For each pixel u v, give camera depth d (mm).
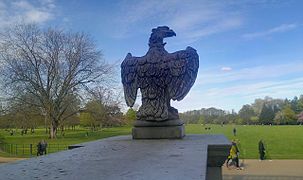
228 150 7227
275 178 18406
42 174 4062
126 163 4770
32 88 46344
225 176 19328
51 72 46875
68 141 42406
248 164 24109
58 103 47812
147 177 3666
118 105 51219
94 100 49250
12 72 45531
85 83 48219
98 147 7445
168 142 8141
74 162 5074
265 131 72125
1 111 46531
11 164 5043
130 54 10492
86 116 63562
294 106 121875
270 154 30422
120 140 9367
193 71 9672
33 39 46125
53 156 5980
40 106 47375
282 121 123438
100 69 48469
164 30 10148
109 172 4070
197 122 141625
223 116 140750
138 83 9922
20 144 39219
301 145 40125
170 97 9617
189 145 7180
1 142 40531
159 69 9688
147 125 9531
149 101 9648
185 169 4098
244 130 77188
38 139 47219
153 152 6031
